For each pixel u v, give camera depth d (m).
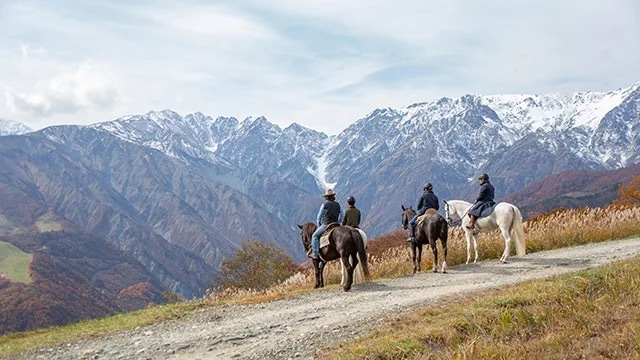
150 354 11.03
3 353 12.38
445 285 16.08
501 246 22.81
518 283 13.95
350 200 18.36
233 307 15.47
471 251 22.59
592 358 7.66
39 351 12.18
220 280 34.09
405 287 16.31
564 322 9.31
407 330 10.27
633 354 7.46
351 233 16.77
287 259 36.25
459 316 10.60
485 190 20.73
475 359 8.25
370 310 12.88
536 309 10.24
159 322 14.32
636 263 12.99
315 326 11.87
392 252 24.20
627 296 10.05
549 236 24.31
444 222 19.38
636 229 24.58
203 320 14.02
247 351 10.56
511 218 20.05
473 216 20.77
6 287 187.38
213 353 10.70
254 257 34.59
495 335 9.44
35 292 182.62
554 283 12.23
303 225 19.70
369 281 17.78
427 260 21.83
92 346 12.14
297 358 9.84
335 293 16.30
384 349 9.20
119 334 13.22
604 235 24.16
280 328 12.09
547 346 8.38
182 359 10.48
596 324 8.91
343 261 16.67
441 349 9.22
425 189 20.56
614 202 43.72
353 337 10.65
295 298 16.00
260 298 16.47
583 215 26.50
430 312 11.55
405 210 21.42
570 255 20.08
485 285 15.01
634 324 8.24
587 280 11.62
